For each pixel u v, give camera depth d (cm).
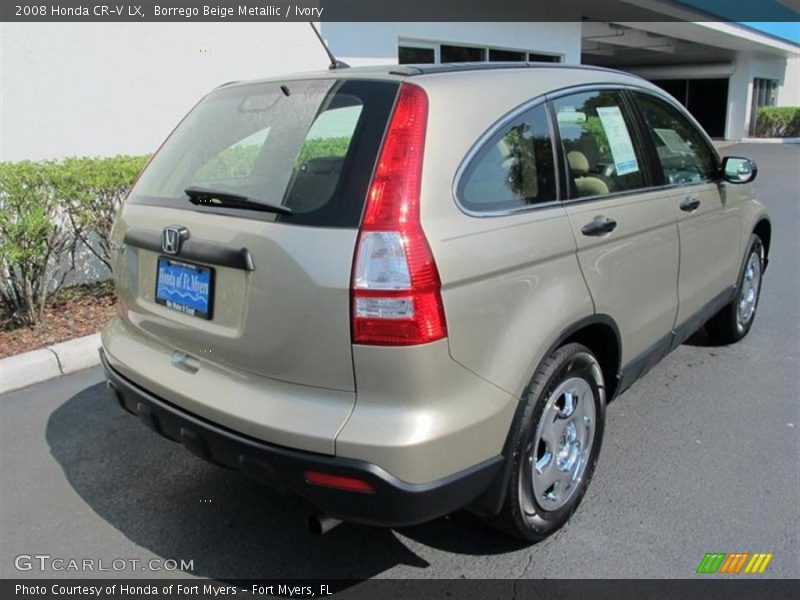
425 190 228
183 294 266
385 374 219
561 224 273
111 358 300
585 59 3077
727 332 497
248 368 243
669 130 386
